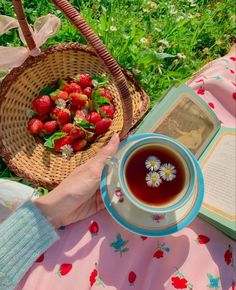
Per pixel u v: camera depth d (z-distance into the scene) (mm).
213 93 450
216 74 464
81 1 585
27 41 432
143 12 596
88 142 493
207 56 598
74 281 358
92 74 516
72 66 508
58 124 489
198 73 492
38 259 362
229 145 400
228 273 368
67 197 350
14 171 435
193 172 339
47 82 506
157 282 365
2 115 455
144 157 345
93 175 354
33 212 342
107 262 367
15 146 463
